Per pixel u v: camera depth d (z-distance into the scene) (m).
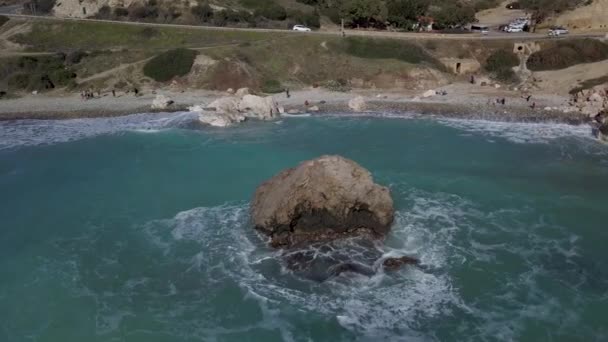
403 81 84.12
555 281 34.56
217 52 88.31
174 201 46.97
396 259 36.34
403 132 65.06
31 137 64.88
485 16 126.00
